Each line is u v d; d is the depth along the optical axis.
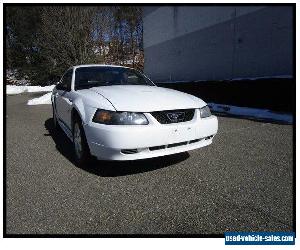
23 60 29.84
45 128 6.10
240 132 5.19
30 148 4.41
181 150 3.07
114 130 2.74
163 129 2.85
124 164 3.48
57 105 4.82
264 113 6.85
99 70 4.43
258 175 3.13
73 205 2.51
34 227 2.20
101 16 18.42
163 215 2.33
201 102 3.39
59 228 2.18
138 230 2.14
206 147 4.22
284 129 5.32
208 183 2.93
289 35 7.47
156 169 3.31
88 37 17.45
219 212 2.37
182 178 3.05
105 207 2.46
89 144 3.02
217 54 10.30
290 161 3.57
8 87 24.03
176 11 12.47
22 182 3.04
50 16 16.62
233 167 3.38
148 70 15.65
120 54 26.55
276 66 7.95
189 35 11.80
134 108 2.85
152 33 14.75
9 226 2.22
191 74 12.05
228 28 9.61
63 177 3.14
